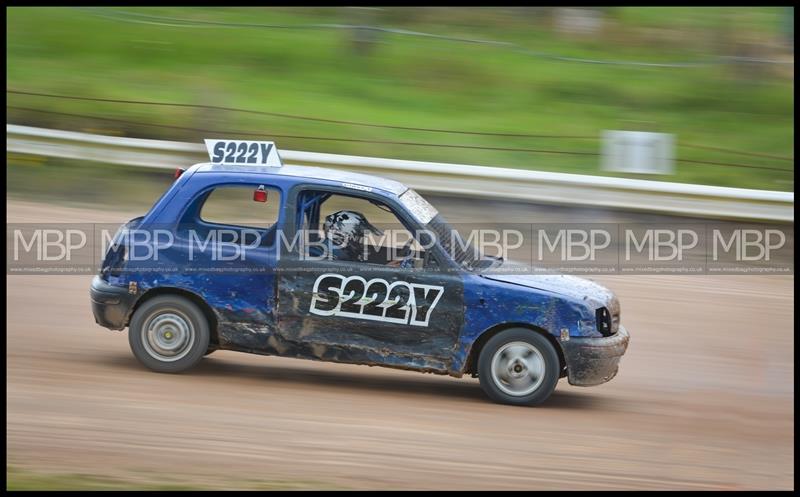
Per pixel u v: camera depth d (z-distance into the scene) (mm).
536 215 29906
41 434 13328
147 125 36250
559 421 15617
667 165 34156
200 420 14273
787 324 22672
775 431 15766
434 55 47219
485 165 35219
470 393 17219
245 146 17000
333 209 24922
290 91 42656
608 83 45250
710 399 17453
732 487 12930
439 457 13383
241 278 16125
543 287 16125
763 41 50281
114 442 13156
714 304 24094
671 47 50062
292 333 16109
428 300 15930
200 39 48469
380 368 18750
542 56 47969
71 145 31875
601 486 12664
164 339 16375
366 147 36156
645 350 20422
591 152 36625
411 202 16688
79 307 20953
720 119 41812
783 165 36500
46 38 47219
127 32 49031
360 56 46781
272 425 14297
